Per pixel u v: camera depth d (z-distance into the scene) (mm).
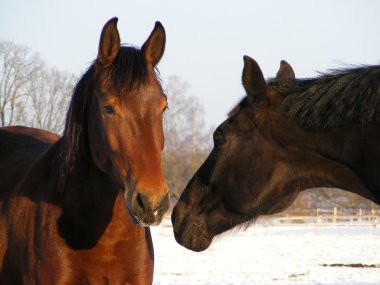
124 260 6059
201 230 7227
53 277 5941
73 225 6016
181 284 17141
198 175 7305
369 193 6309
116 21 5566
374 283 17188
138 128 5195
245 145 6777
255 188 6754
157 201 4977
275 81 6855
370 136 5977
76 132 5988
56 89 46719
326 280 17938
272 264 22109
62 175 6078
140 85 5289
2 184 7176
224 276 18953
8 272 6574
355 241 31203
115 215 5945
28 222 6336
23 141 8039
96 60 5738
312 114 6234
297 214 48656
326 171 6484
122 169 5230
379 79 5863
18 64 47188
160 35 5754
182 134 72312
